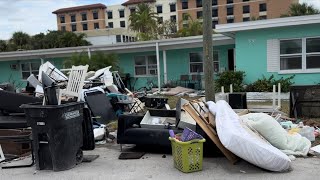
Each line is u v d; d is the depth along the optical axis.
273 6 59.78
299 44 11.91
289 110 8.23
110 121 8.74
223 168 4.58
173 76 16.97
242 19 62.06
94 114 8.41
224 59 15.77
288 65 12.17
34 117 4.58
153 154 5.52
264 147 4.34
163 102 9.44
